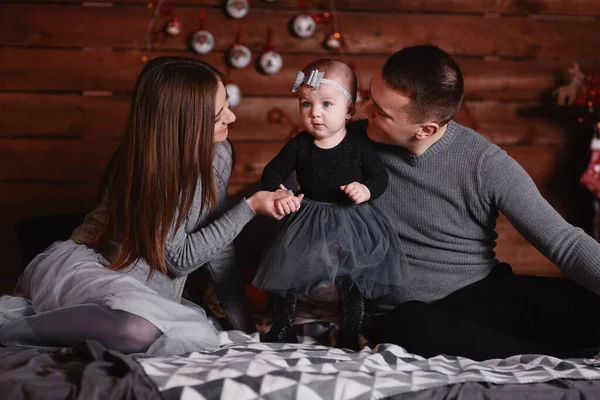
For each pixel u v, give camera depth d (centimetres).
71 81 312
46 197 318
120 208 176
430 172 184
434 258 190
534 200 175
